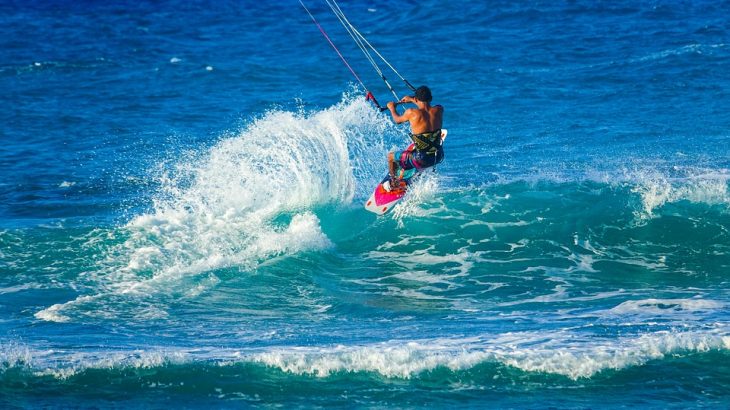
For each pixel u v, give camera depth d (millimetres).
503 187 63094
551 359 36125
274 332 41531
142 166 74125
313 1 168000
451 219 58125
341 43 129625
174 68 118000
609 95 92750
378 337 40188
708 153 71000
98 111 95625
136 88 107188
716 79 96250
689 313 42469
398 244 55469
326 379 35375
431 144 51344
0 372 35688
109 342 39719
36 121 91188
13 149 80250
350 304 46250
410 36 131375
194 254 52531
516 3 147375
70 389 34656
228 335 41094
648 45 114062
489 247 54688
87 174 72062
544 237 55594
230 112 93625
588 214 57969
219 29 147625
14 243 54156
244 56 123750
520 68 107312
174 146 80562
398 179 54906
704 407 32656
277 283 49375
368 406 33438
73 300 45844
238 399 34062
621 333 39344
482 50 118625
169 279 49219
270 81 108312
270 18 154875
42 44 139000
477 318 43156
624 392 33875
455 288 48688
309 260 52562
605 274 50344
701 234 54969
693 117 82625
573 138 77625
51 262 51344
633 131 78875
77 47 135750
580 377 35062
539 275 50406
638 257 52812
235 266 51188
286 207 58406
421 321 43000
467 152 75000
